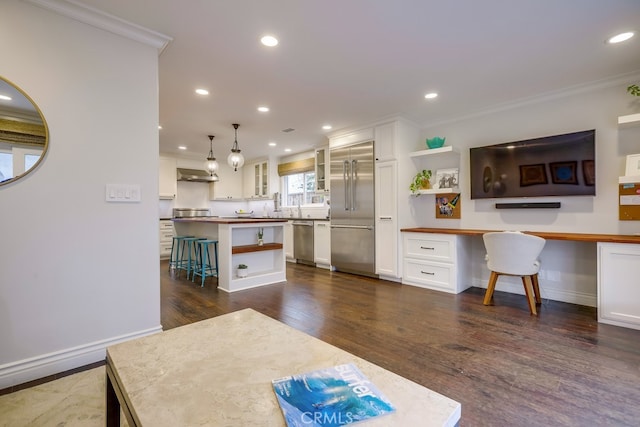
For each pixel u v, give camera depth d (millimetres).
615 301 2562
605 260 2602
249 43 2307
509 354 2092
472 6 1898
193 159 6844
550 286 3389
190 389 875
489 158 3730
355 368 995
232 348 1137
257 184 7234
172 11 1929
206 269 4621
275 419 752
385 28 2127
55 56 1855
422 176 4176
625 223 2922
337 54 2475
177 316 2840
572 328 2531
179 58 2520
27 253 1781
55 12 1851
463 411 1508
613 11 1939
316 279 4395
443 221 4207
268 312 2957
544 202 3377
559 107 3291
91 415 1504
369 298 3420
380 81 2990
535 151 3381
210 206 7242
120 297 2105
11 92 1735
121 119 2098
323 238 5238
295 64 2641
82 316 1963
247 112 3881
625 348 2162
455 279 3598
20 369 1758
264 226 4207
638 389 1681
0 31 1705
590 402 1571
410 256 4008
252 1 1839
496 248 3020
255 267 4250
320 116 4051
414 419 752
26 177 1772
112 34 2057
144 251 2207
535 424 1415
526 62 2619
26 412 1520
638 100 2861
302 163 6324
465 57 2533
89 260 1982
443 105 3666
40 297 1823
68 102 1899
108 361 1113
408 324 2643
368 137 4410
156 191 2260
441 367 1929
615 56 2514
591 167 3049
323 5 1882
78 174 1937
